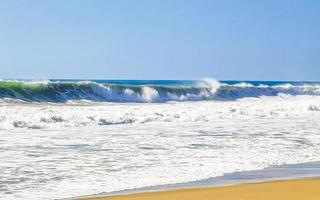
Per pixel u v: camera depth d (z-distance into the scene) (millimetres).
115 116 37031
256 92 92875
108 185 15516
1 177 16531
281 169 18812
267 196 13625
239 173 17875
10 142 24734
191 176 17125
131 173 17500
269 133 29875
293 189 14609
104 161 19766
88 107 42750
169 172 17766
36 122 33250
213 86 88000
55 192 14547
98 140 25859
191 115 40344
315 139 27297
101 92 70062
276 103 53062
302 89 100875
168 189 14922
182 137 27453
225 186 15281
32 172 17422
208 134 29062
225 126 34094
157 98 76625
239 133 29734
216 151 22688
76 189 14945
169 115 39906
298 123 36750
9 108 38094
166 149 23047
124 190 14859
